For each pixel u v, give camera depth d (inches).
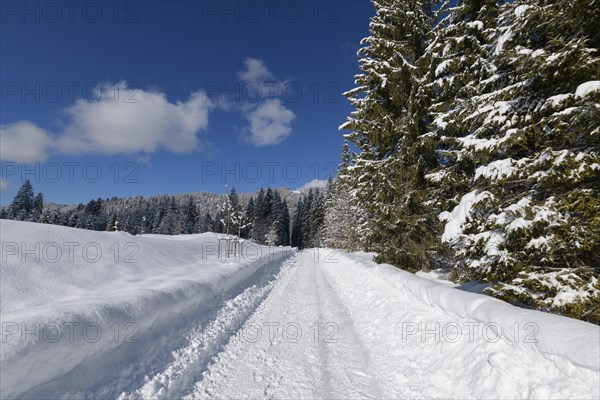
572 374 108.1
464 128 303.3
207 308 277.3
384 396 156.1
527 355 127.9
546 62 202.7
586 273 195.6
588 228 193.9
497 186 233.8
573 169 190.4
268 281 520.7
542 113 219.3
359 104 486.6
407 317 231.1
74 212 2215.8
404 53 481.1
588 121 187.9
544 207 203.9
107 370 144.0
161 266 348.5
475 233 249.8
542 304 191.8
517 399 119.6
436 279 398.0
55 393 116.6
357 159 541.0
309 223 2743.6
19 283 183.6
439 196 378.3
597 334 106.7
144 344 174.2
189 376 168.2
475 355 152.4
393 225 449.1
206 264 450.6
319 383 168.2
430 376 164.1
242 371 179.6
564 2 201.5
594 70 192.5
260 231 2452.0
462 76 362.9
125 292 200.1
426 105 423.2
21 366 107.3
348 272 528.1
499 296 218.5
